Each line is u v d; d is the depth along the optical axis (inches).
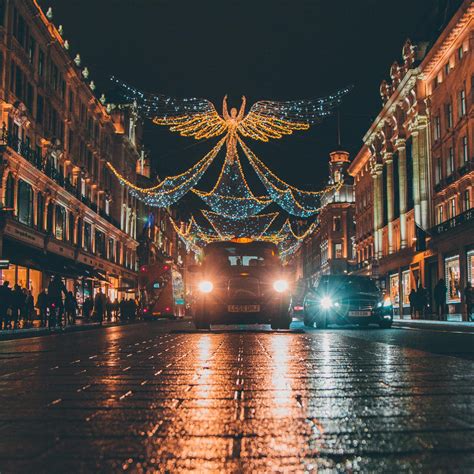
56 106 1632.6
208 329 656.4
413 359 273.7
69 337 579.2
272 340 443.2
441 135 1605.6
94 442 109.3
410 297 1443.2
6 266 880.3
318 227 3890.3
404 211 1937.7
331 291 810.8
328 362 261.7
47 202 1496.1
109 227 2153.1
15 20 1309.1
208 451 102.0
